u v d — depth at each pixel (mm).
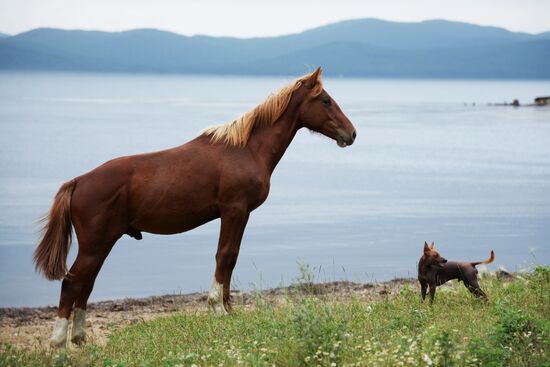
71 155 63344
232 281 20094
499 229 30453
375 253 24828
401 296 11508
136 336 9797
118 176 9859
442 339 6996
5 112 148000
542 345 7523
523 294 10695
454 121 130250
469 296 11148
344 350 7480
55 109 165750
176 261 23844
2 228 28828
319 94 11234
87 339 10172
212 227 31500
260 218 33562
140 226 10258
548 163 62938
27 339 10570
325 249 25688
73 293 9586
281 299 12609
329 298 11883
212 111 162750
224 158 10578
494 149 76312
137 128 102750
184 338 9391
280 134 11102
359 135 96500
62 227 9617
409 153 72750
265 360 7684
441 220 33125
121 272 22016
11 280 20516
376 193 43219
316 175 53750
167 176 10172
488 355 7121
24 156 61906
